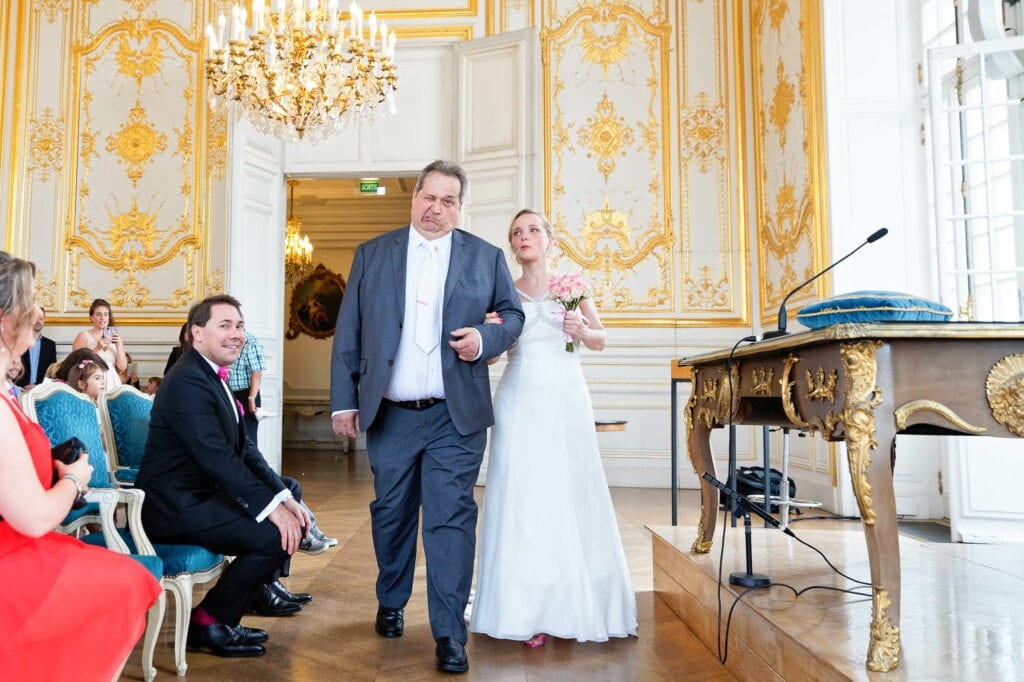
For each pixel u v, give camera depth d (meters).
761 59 6.86
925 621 2.03
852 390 1.72
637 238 7.23
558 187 7.33
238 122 6.62
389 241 2.66
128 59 7.58
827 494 5.33
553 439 2.71
